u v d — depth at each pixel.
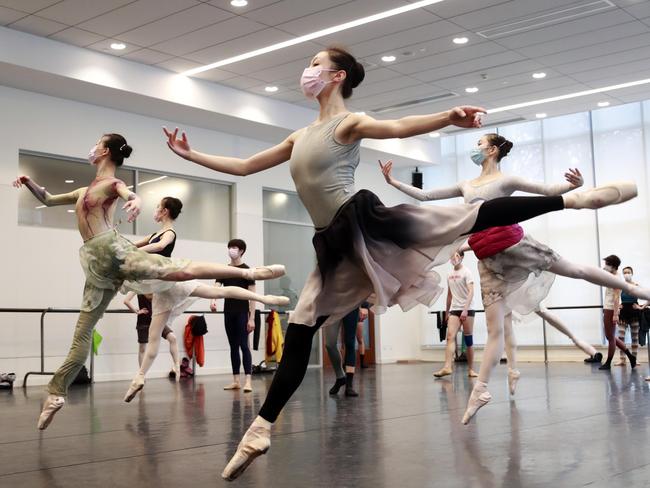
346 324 6.57
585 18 8.92
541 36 9.48
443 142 15.26
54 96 10.07
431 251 2.65
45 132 9.95
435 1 8.27
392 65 10.44
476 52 10.01
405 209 2.64
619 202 2.50
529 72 10.89
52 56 9.13
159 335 5.71
